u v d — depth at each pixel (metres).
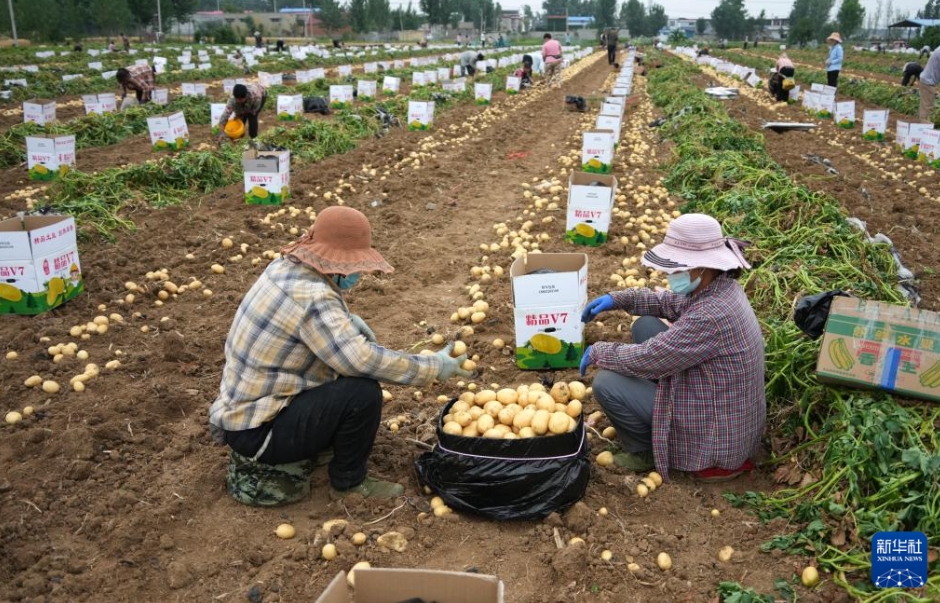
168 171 10.66
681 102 19.30
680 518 4.01
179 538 3.85
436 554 3.76
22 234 6.16
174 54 44.59
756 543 3.80
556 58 29.53
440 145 14.73
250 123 14.01
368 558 3.70
